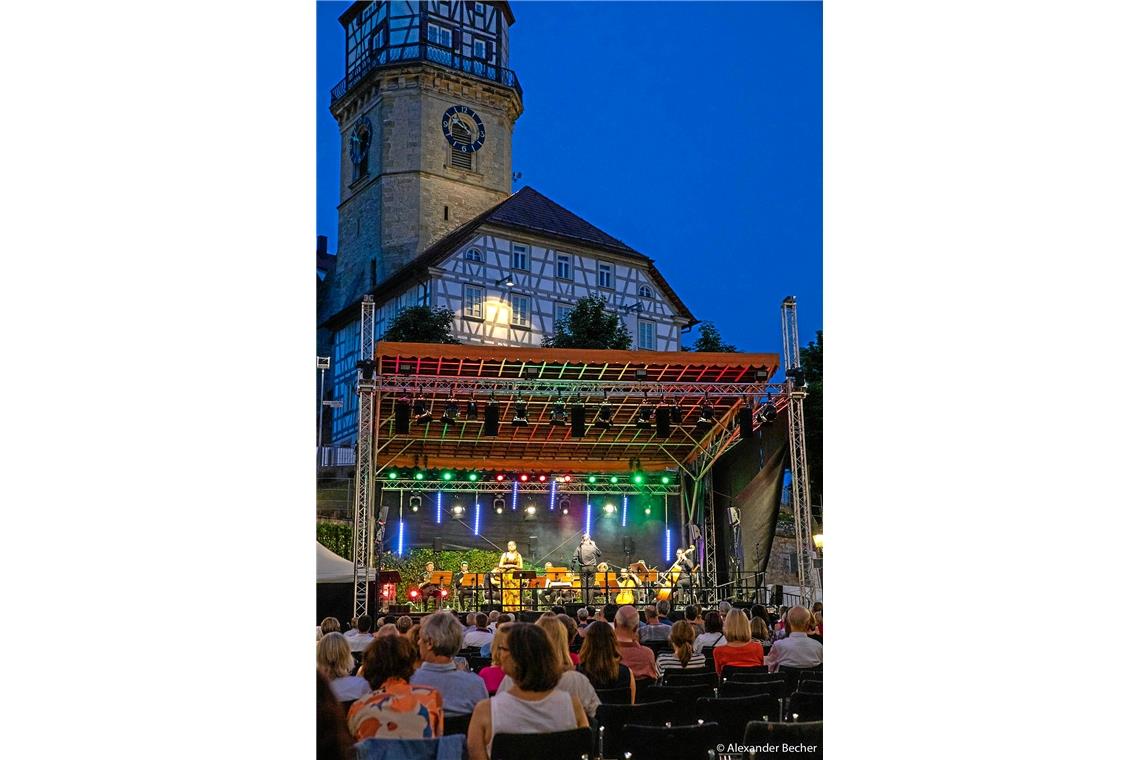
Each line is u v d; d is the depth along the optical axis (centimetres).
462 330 3225
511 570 2006
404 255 3797
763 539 2073
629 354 1808
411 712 489
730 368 1903
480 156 3934
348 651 603
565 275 3288
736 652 823
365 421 1781
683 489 2442
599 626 655
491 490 2436
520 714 486
